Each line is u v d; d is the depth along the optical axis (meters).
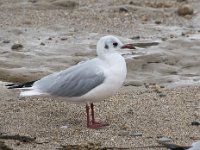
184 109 13.79
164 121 13.04
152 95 14.90
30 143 11.76
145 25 21.61
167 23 21.81
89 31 20.98
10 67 17.48
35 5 23.95
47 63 17.78
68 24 21.75
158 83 16.27
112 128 12.62
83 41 19.92
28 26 21.47
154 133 12.34
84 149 11.38
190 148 10.00
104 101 14.33
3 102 14.29
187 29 21.12
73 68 12.84
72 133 12.31
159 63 17.83
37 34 20.64
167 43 19.41
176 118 13.21
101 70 12.55
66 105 14.11
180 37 20.06
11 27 21.27
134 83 16.23
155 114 13.48
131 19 22.34
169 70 17.38
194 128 12.62
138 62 17.75
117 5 24.03
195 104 14.13
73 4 24.17
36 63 17.78
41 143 11.73
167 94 14.97
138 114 13.48
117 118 13.24
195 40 19.62
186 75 17.00
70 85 12.58
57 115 13.45
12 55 18.47
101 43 12.77
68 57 18.25
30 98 14.55
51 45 19.55
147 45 19.34
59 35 20.61
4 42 19.88
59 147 11.52
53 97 12.76
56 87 12.59
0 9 23.50
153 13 22.91
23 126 12.70
